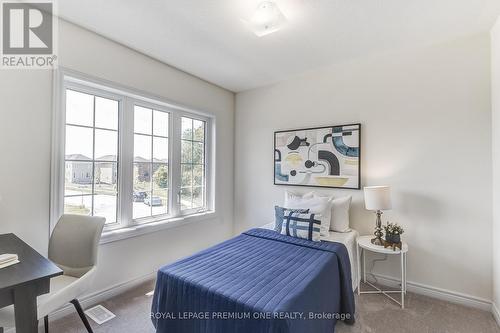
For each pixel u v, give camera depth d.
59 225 1.79
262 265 1.75
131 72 2.44
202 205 3.38
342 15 1.90
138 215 2.61
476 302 2.12
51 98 1.92
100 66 2.20
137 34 2.19
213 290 1.42
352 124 2.73
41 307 1.29
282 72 3.03
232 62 2.75
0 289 0.94
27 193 1.80
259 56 2.61
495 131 2.00
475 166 2.15
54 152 1.92
